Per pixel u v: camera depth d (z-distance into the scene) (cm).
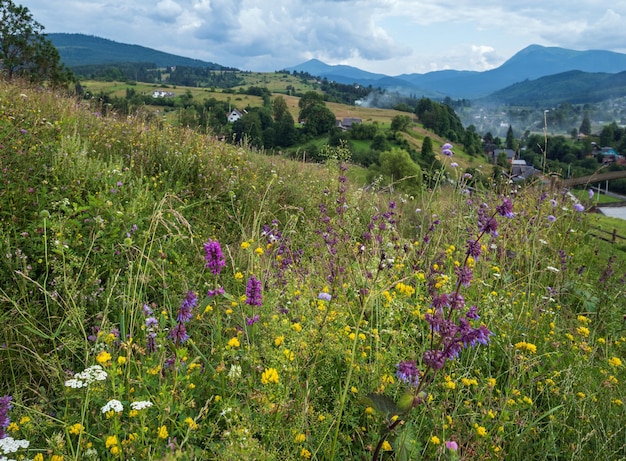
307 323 314
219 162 768
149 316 331
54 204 438
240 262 451
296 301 343
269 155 1032
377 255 424
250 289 303
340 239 490
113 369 247
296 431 248
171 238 472
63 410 274
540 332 409
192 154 746
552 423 290
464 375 311
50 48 2555
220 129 1050
